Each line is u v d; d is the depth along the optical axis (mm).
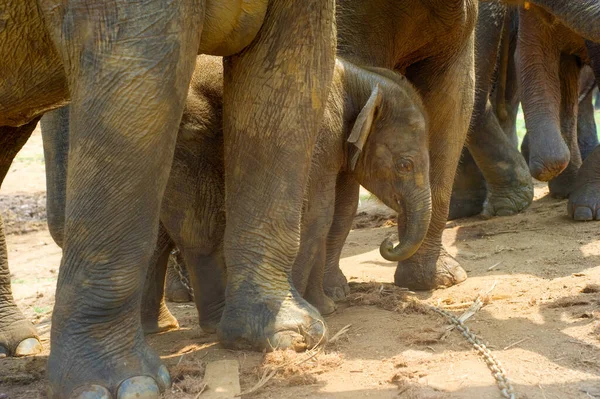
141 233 5203
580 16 7277
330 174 7109
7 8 5383
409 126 7520
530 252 9742
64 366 5137
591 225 10805
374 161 7566
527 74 11125
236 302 6129
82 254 5160
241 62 6008
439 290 8477
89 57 4980
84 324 5180
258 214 6105
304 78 5945
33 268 13047
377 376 5496
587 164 11289
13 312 7488
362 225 12922
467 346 6102
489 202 12531
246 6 5578
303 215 6906
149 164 5117
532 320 6660
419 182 7586
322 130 6938
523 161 12656
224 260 6812
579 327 6363
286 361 5684
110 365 5129
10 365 6672
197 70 6906
